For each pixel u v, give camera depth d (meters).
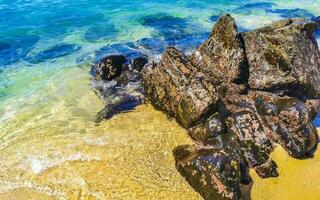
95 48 23.67
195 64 17.91
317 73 17.89
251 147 14.45
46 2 31.91
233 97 16.81
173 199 12.85
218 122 14.90
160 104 16.92
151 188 13.20
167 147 15.05
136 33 25.95
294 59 17.12
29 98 18.17
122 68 19.67
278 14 28.80
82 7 30.94
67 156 14.54
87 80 19.64
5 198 12.95
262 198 13.21
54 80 19.78
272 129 15.37
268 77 17.02
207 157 13.09
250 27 26.31
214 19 28.23
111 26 27.17
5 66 21.27
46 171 13.91
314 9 29.83
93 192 13.06
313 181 13.88
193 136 15.31
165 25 27.23
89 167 14.02
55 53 22.95
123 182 13.41
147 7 31.09
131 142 15.23
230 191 12.48
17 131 15.95
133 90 18.59
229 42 17.16
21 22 27.67
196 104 15.16
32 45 24.06
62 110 17.28
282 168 14.30
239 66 16.92
